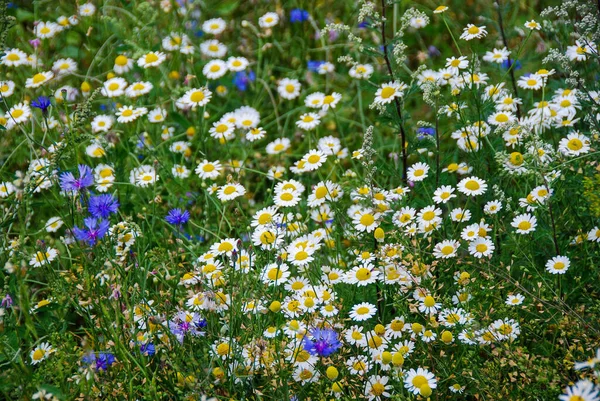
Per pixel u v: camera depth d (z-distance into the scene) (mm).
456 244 1569
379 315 1604
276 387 1481
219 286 1566
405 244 1587
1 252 1575
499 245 1654
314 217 1733
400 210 1629
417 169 1673
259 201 1913
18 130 1962
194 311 1543
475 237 1582
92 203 1542
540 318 1536
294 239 1693
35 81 1902
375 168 1615
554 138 1764
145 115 1979
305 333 1470
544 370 1468
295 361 1489
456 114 1731
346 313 1598
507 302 1525
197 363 1484
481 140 1712
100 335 1545
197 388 1455
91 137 1702
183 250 1729
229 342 1485
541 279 1596
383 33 1688
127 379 1501
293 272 1664
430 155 1790
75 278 1552
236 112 1880
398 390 1488
